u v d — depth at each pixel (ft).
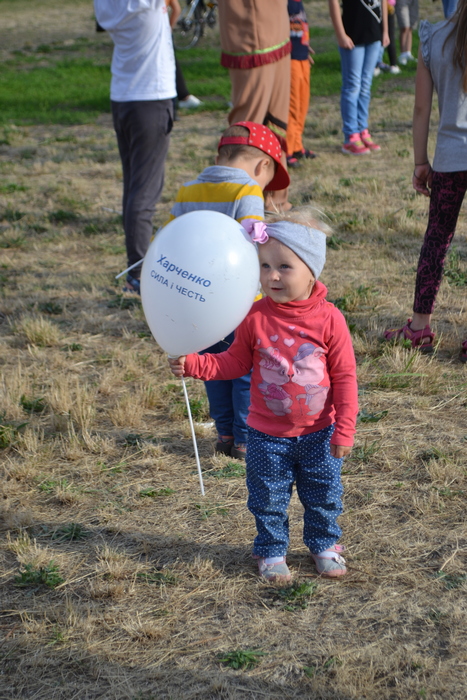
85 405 15.38
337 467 10.11
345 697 8.32
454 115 15.72
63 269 24.17
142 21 19.17
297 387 9.64
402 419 14.65
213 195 12.35
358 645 9.14
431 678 8.54
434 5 85.92
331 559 10.50
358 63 34.60
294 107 33.53
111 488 12.78
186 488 12.72
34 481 13.04
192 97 50.39
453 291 20.62
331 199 29.01
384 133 40.14
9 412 15.40
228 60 22.82
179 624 9.62
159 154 20.66
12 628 9.63
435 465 12.71
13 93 59.47
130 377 16.84
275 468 10.03
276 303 9.69
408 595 9.99
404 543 11.02
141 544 11.25
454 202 16.26
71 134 45.21
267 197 14.88
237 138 12.93
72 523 11.67
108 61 75.87
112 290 22.27
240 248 9.61
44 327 19.10
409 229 25.32
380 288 21.15
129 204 20.98
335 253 24.07
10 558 11.04
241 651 9.04
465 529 11.27
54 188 32.81
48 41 92.68
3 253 25.80
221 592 10.19
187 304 9.48
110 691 8.59
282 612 9.78
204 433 14.58
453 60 15.26
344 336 9.66
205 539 11.33
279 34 22.70
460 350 17.22
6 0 141.28
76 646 9.26
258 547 10.48
